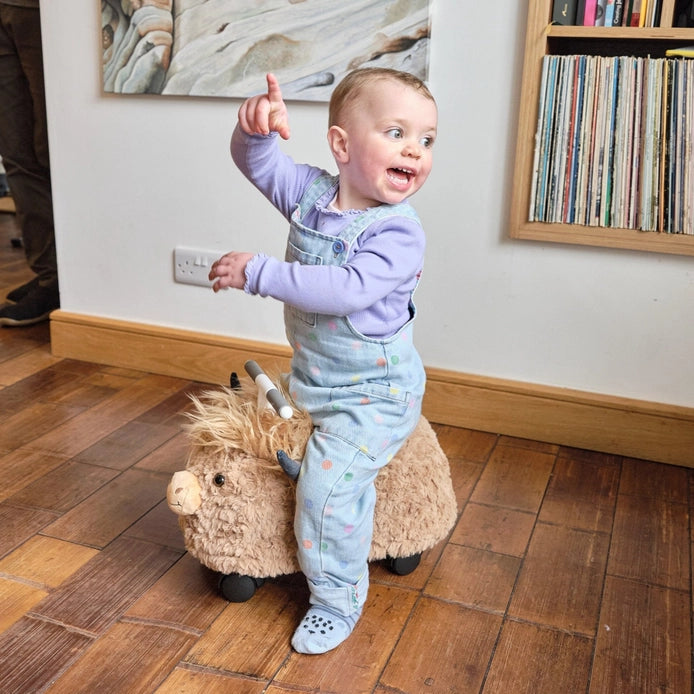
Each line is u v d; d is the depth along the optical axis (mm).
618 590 1378
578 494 1685
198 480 1305
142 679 1143
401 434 1300
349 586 1245
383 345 1245
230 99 1969
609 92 1645
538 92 1692
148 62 1987
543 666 1196
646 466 1816
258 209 2037
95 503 1587
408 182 1221
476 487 1698
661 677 1182
